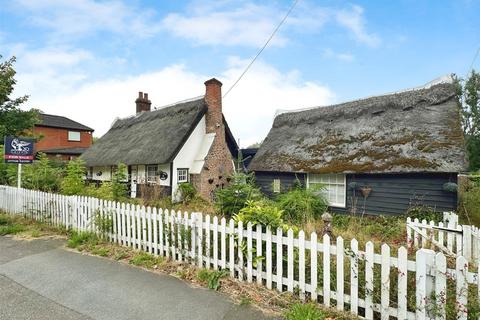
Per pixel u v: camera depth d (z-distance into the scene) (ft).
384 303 11.28
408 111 37.22
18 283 15.02
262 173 43.45
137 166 54.80
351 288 11.99
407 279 11.70
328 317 11.82
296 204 31.73
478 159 91.91
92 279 15.48
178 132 50.29
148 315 11.92
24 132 56.29
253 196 31.07
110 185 34.83
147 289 14.29
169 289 14.30
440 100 35.94
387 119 37.81
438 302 10.21
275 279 14.15
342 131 40.42
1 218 29.04
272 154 43.83
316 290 12.81
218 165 54.13
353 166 34.14
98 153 62.44
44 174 37.27
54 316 11.84
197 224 17.08
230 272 15.62
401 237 23.89
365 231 26.81
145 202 39.22
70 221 25.13
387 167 31.73
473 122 104.42
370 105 41.45
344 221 31.12
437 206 29.89
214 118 54.54
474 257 17.84
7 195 33.42
